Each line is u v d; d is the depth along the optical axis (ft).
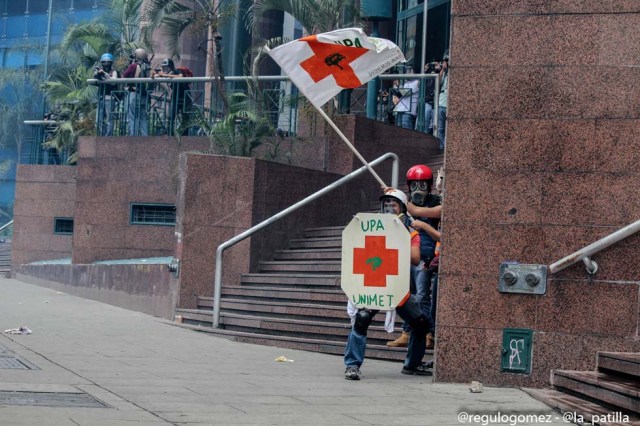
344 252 34.22
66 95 89.86
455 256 33.47
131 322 51.62
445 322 33.42
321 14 65.05
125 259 71.97
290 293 48.52
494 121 33.45
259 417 26.03
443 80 68.80
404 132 66.39
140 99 73.10
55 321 50.60
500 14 33.60
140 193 71.82
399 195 35.94
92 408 26.22
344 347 41.34
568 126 32.99
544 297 32.76
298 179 57.47
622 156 32.55
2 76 154.20
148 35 73.82
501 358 32.96
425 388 32.40
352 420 26.20
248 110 63.72
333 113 64.08
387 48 38.81
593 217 32.63
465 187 33.55
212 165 53.83
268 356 40.42
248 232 50.26
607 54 32.83
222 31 91.81
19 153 153.58
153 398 28.40
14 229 91.09
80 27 90.84
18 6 162.50
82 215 73.61
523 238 33.06
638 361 28.96
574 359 32.50
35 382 30.32
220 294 49.42
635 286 32.14
